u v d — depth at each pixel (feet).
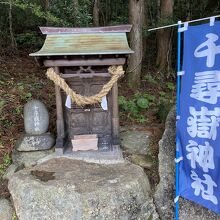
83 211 10.76
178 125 11.07
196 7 27.27
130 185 11.53
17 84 19.94
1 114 16.40
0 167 13.83
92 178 11.95
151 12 29.07
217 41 9.34
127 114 18.51
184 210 11.99
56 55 12.47
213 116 9.68
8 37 26.66
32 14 26.13
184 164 11.03
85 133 14.97
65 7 22.27
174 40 26.48
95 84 14.43
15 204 11.69
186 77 10.50
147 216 11.76
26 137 14.30
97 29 13.65
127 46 12.98
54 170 12.66
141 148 14.74
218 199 9.79
